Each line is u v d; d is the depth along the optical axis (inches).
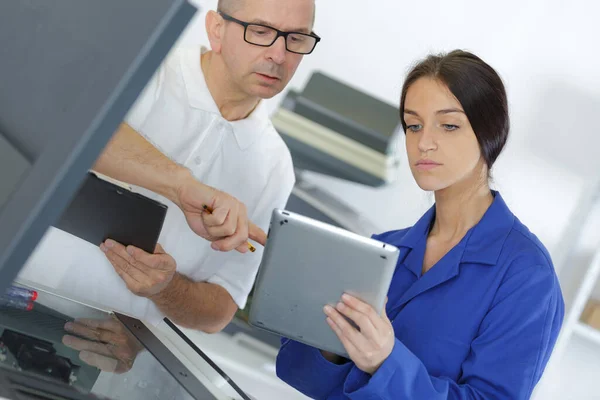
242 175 75.3
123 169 62.0
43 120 20.9
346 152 89.4
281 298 45.4
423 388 45.9
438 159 50.4
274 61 68.2
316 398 53.3
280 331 46.6
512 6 96.4
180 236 73.6
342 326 44.4
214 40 70.6
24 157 20.7
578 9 97.2
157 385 35.1
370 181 90.0
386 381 45.5
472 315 49.3
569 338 105.3
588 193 100.0
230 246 62.0
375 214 92.7
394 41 94.2
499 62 97.8
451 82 49.8
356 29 93.5
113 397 31.9
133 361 37.8
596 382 104.1
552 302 48.7
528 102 99.1
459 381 48.9
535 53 98.2
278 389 96.3
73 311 43.9
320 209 90.4
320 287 44.3
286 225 43.8
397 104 92.9
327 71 93.7
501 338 47.7
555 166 100.0
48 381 30.9
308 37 68.5
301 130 89.2
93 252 70.7
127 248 65.0
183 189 61.5
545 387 103.5
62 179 19.5
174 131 72.1
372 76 93.7
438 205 53.4
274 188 77.5
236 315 94.6
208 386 37.3
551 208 100.8
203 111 72.4
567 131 99.7
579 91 98.8
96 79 20.2
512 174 100.2
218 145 73.4
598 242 101.7
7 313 38.9
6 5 24.5
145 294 68.1
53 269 69.9
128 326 44.2
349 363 51.2
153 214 63.5
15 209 19.5
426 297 51.2
